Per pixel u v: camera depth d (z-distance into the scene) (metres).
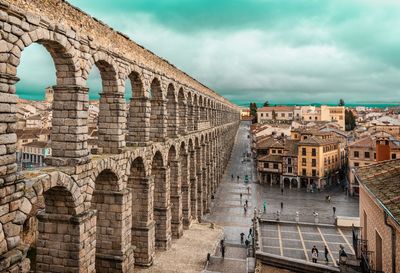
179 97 50.44
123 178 29.03
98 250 28.75
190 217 53.69
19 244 17.42
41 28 19.09
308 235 54.72
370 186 25.03
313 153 98.44
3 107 16.44
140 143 34.00
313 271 21.22
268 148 106.62
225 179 107.44
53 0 19.98
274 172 102.62
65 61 22.17
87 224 23.48
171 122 45.38
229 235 55.56
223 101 116.56
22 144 90.06
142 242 34.31
